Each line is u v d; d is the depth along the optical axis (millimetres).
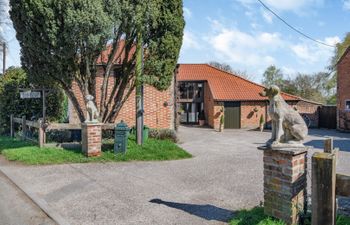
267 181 5113
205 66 33406
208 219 5645
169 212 6035
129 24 11188
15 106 16672
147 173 9094
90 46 10195
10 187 7938
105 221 5695
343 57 26359
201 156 12125
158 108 18422
